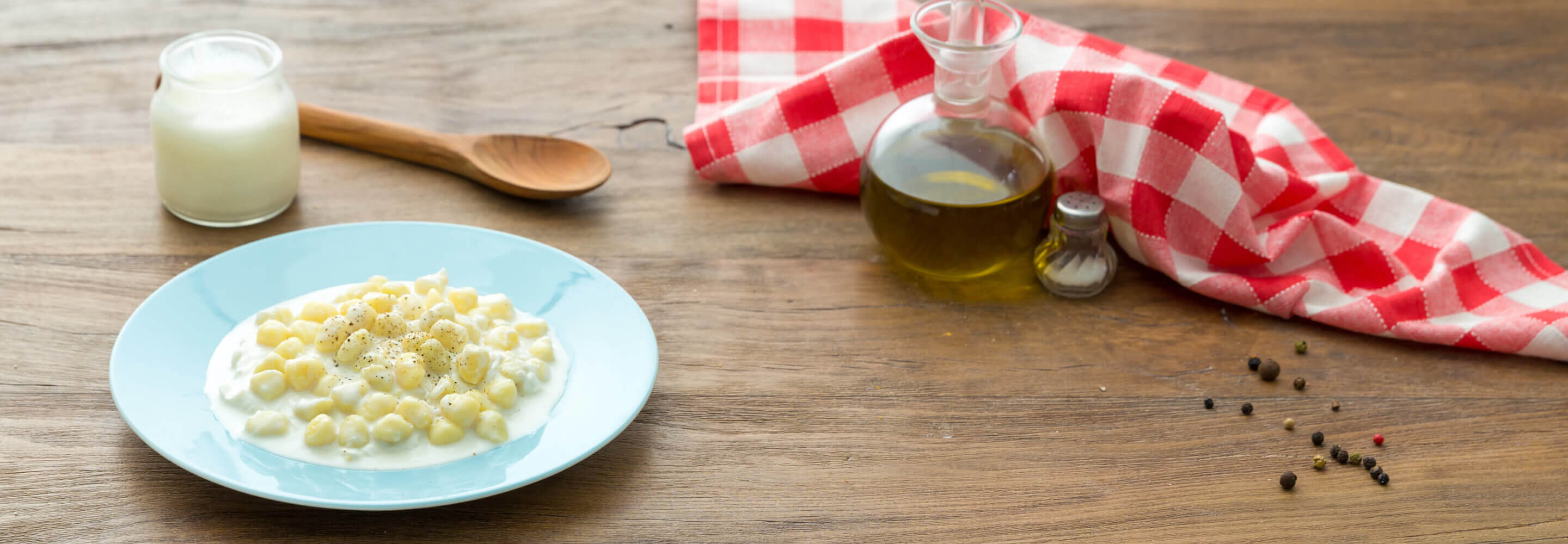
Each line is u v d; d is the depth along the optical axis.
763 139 1.47
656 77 1.58
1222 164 1.40
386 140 1.47
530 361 1.28
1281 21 1.69
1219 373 1.36
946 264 1.39
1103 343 1.37
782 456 1.28
